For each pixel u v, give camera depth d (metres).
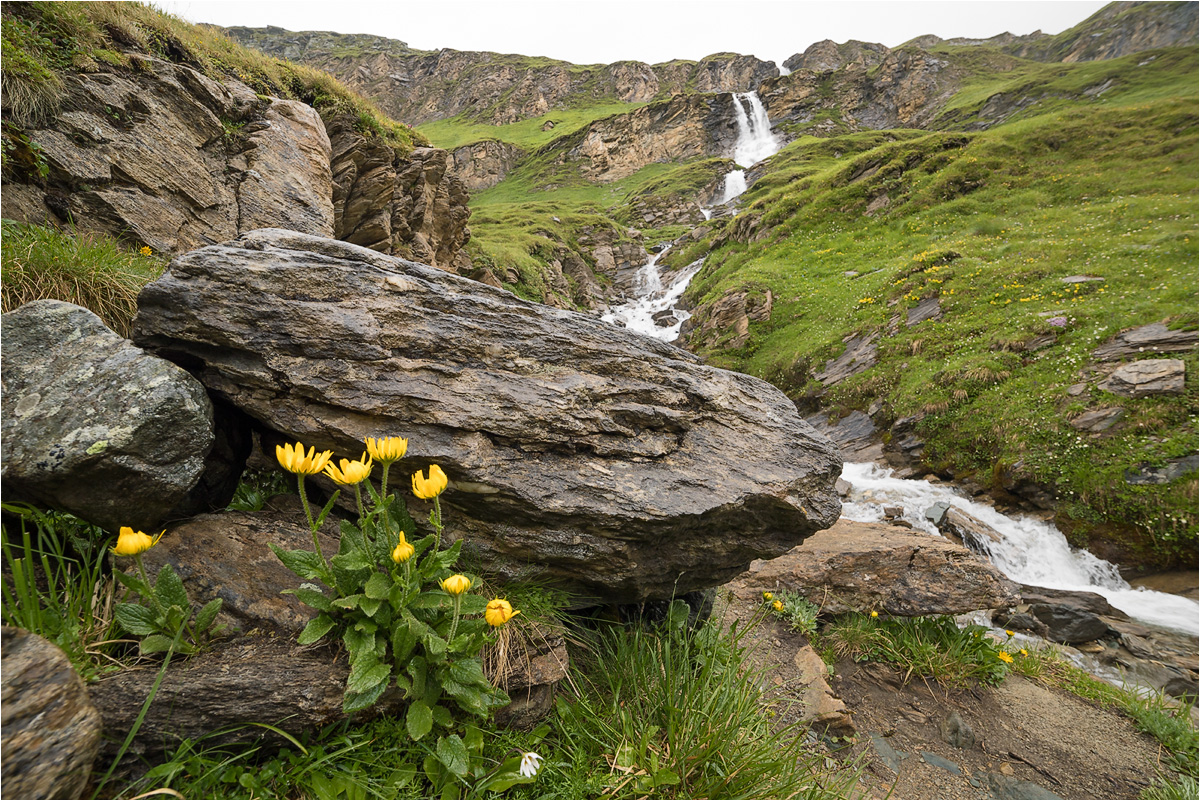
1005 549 8.91
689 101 76.50
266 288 2.52
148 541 1.78
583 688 2.80
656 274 36.72
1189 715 4.89
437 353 2.77
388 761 1.97
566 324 3.39
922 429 12.26
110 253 3.60
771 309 21.84
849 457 13.18
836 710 3.68
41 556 1.90
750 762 2.51
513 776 2.04
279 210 6.96
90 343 2.18
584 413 2.92
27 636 1.50
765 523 3.38
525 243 32.28
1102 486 8.97
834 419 15.05
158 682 1.65
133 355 2.17
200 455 2.18
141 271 3.76
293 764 1.85
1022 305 14.45
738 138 73.94
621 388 3.19
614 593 3.11
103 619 1.90
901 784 3.35
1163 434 9.12
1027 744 3.96
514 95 122.19
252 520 2.48
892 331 16.39
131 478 1.95
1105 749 4.04
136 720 1.67
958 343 13.98
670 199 52.41
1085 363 11.26
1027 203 23.53
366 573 2.10
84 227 4.89
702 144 73.44
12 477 1.80
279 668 1.92
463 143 86.94
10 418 1.91
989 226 21.75
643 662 2.93
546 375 3.01
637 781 2.29
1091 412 10.02
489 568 2.70
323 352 2.51
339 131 10.48
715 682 3.01
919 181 27.39
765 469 3.38
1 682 1.34
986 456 10.87
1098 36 111.06
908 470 11.97
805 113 77.69
